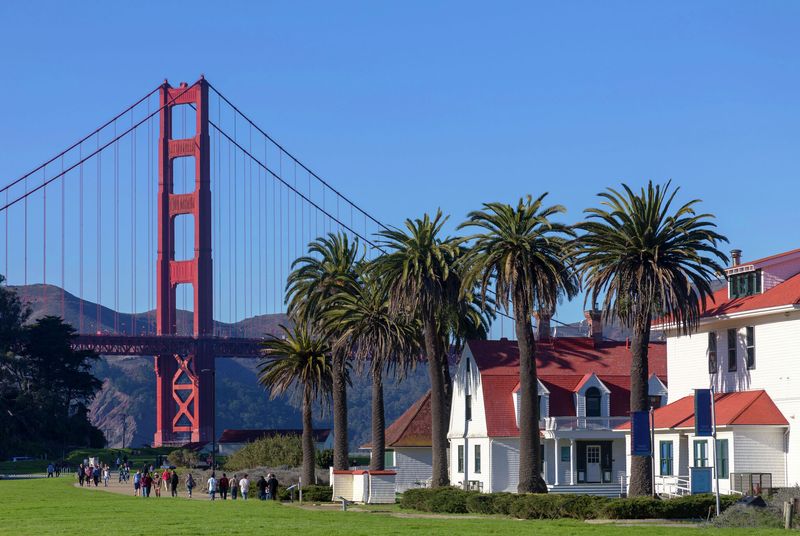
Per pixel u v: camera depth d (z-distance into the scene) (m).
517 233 87.56
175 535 53.62
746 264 81.69
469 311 105.19
